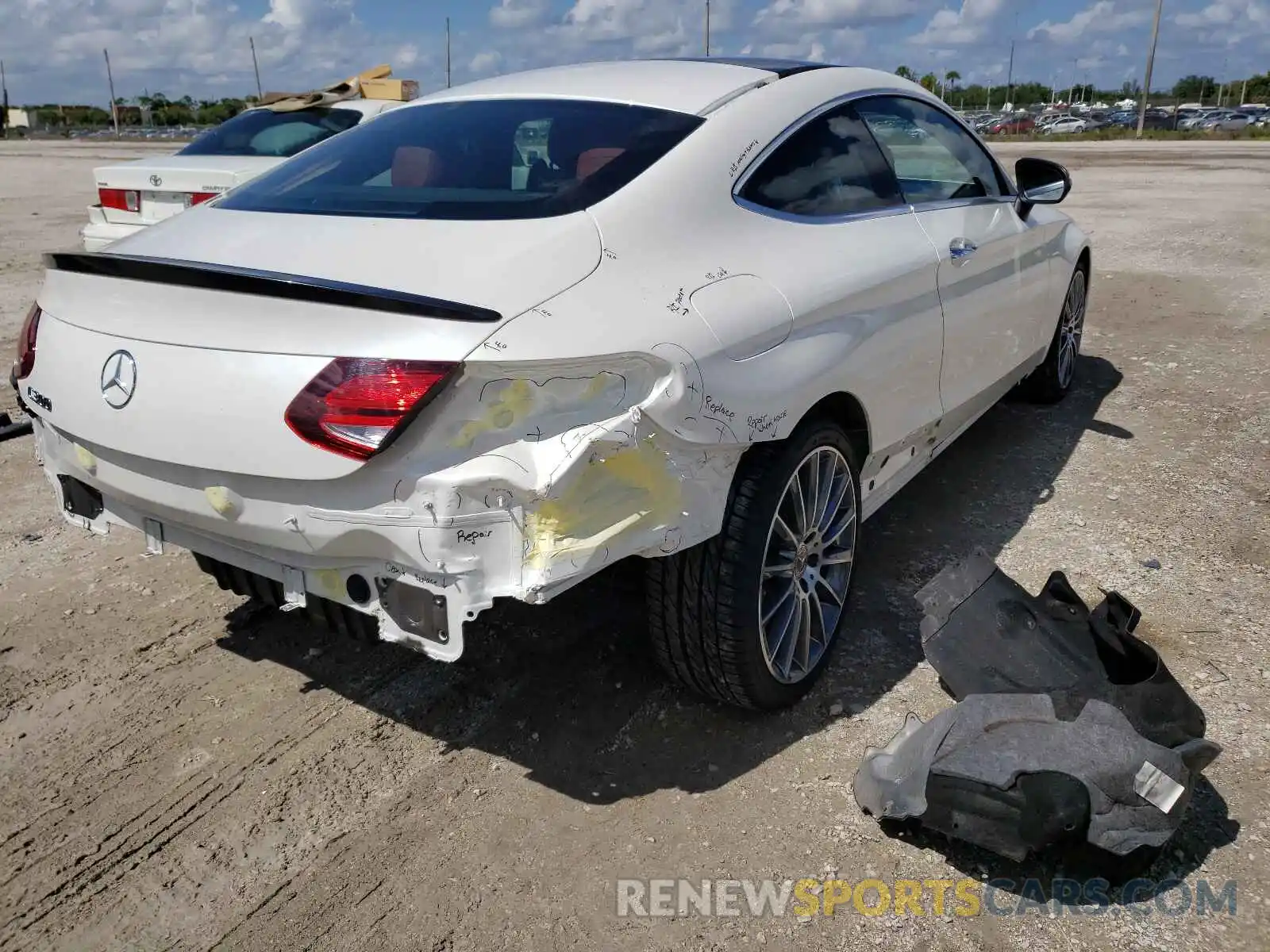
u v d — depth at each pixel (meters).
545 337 2.11
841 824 2.54
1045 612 3.02
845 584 3.19
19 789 2.71
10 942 2.24
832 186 3.16
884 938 2.21
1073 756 2.27
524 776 2.75
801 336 2.71
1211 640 3.27
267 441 2.12
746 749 2.83
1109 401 5.70
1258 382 5.88
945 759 2.34
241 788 2.72
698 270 2.54
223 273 2.17
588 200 2.54
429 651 2.19
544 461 2.10
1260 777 2.64
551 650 3.34
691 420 2.31
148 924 2.29
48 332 2.58
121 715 3.02
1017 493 4.48
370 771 2.78
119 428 2.33
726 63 3.38
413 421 2.04
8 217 14.80
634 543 2.28
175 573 3.88
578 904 2.32
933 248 3.44
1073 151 30.33
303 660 3.31
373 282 2.21
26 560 3.96
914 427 3.44
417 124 3.14
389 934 2.25
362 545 2.16
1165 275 9.02
